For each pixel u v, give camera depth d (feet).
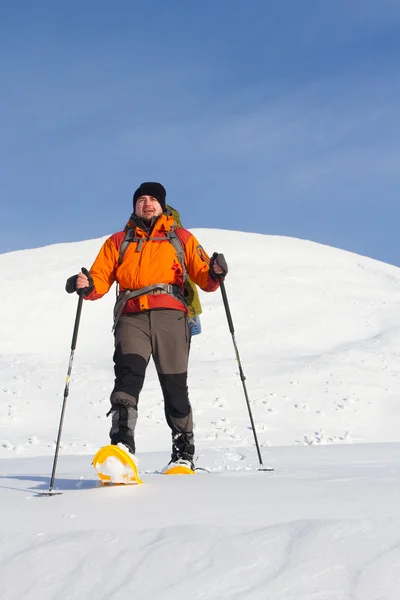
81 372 62.18
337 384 57.77
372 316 89.30
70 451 40.11
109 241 13.78
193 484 10.52
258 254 111.34
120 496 9.65
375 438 46.16
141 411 49.32
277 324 84.43
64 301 92.12
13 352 77.36
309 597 5.63
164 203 13.84
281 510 8.10
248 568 6.19
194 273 13.70
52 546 6.95
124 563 6.44
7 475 15.61
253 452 21.86
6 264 105.70
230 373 60.95
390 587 5.74
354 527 7.02
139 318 13.14
